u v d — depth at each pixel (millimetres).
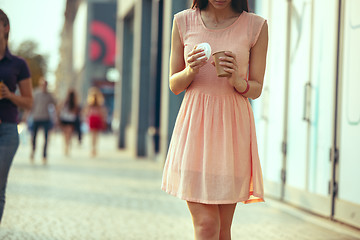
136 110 23000
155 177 15523
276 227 8500
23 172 15742
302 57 9930
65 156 22969
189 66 4340
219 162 4406
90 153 25406
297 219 9219
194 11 4668
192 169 4445
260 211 10023
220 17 4566
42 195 11414
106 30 63219
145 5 22609
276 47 11117
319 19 9312
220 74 4234
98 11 62969
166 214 9586
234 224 8750
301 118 9898
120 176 15523
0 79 6215
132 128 25938
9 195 11266
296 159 10102
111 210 9859
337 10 8672
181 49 4699
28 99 6426
